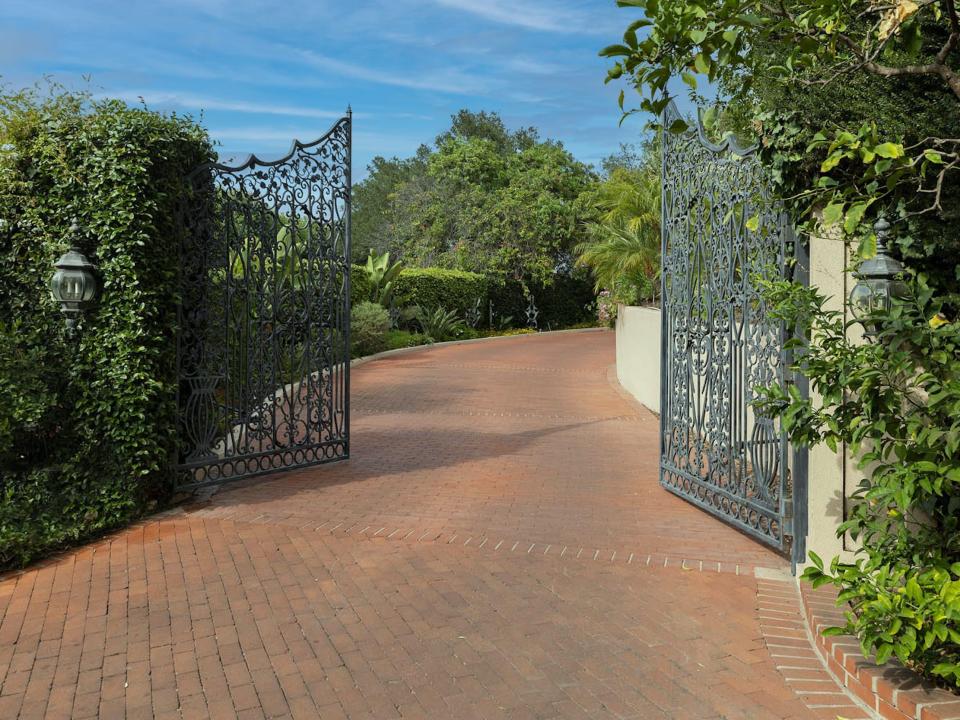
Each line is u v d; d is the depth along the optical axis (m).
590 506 7.13
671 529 6.38
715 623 4.46
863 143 3.01
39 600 4.79
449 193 36.31
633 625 4.42
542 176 37.38
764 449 5.84
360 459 9.23
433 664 3.92
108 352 6.49
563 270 37.62
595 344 28.22
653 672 3.85
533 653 4.05
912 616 3.24
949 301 4.27
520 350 25.39
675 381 7.59
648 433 11.45
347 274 9.09
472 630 4.34
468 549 5.79
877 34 3.51
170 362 6.96
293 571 5.29
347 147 9.02
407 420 12.16
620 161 26.77
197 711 3.47
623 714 3.45
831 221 3.17
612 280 17.89
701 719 3.41
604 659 3.99
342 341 9.18
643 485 8.05
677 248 7.48
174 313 6.96
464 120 49.03
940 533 3.80
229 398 7.76
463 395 15.05
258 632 4.30
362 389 15.49
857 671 3.58
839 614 4.27
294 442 8.55
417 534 6.14
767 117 5.00
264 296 8.20
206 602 4.74
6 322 6.51
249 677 3.79
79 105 6.60
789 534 5.49
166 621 4.46
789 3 3.49
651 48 3.01
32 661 3.97
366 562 5.48
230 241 7.72
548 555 5.67
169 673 3.83
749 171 5.94
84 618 4.51
